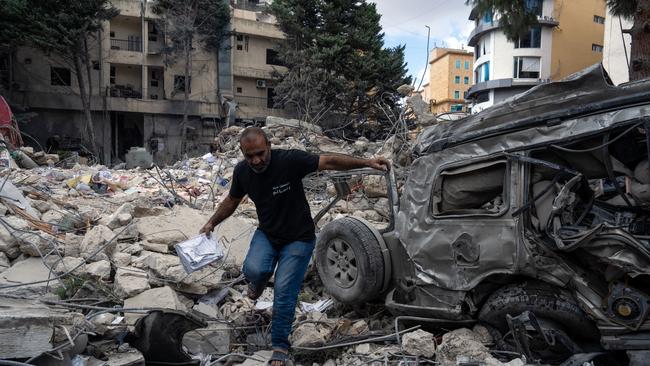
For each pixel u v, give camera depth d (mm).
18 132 15570
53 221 6691
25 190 7988
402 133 9641
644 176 3367
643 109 3230
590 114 3406
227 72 40625
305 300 5230
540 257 3469
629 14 11359
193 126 39562
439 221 4016
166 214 6367
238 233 5934
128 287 4441
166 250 5527
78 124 36969
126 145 39656
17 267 4832
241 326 4594
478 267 3734
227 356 4027
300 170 3738
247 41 42031
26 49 35312
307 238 3848
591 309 3311
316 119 16641
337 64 31047
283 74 36750
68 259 4996
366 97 29328
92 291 4516
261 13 43656
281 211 3791
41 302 3648
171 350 3607
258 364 3936
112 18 34938
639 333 3207
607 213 4016
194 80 39938
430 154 4176
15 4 29906
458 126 4070
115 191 10891
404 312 4320
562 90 3529
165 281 4734
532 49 45469
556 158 3598
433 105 14586
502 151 3707
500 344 3777
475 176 3924
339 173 5227
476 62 50062
